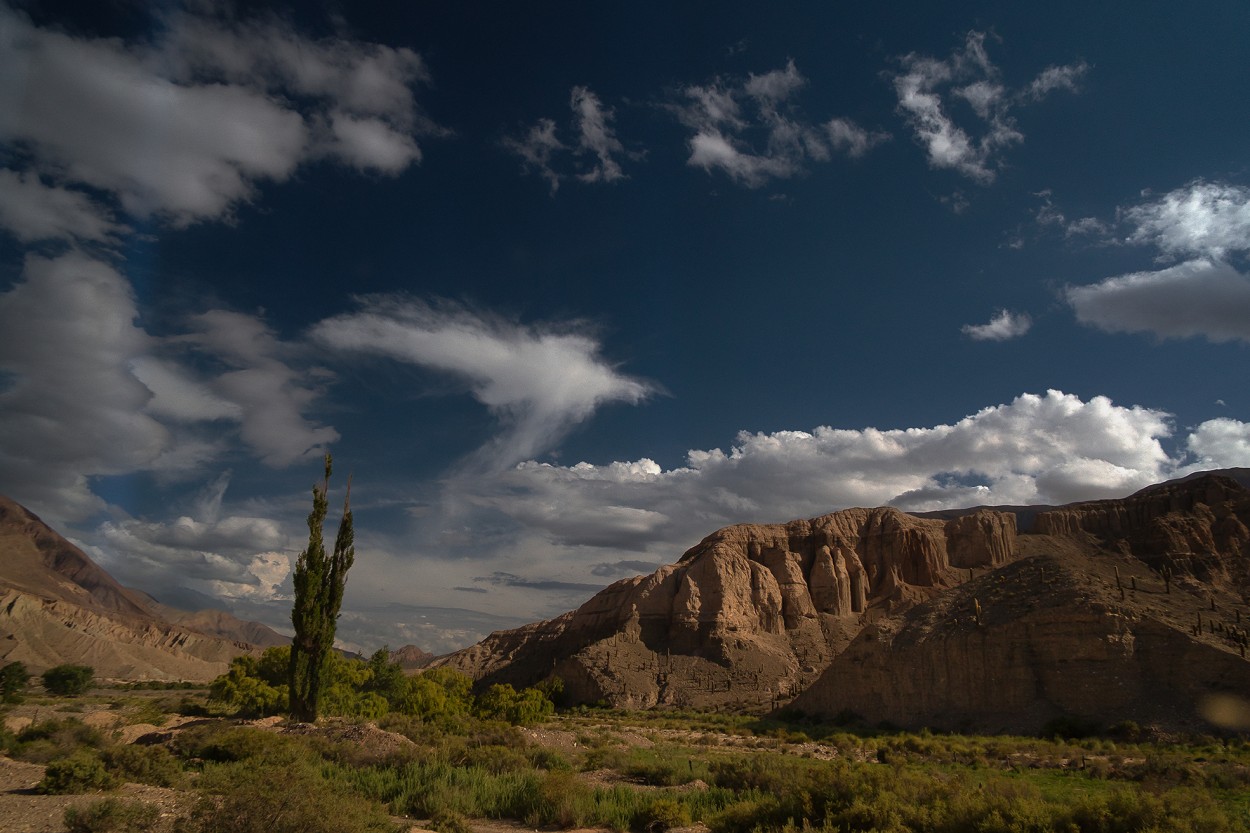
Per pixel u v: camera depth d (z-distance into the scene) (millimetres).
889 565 168625
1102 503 162000
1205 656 67188
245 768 23172
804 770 29125
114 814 16094
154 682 130875
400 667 71562
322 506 47188
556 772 26938
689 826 22844
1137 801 17359
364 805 19359
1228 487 140875
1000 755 52188
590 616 171625
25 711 59812
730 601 150500
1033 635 77250
